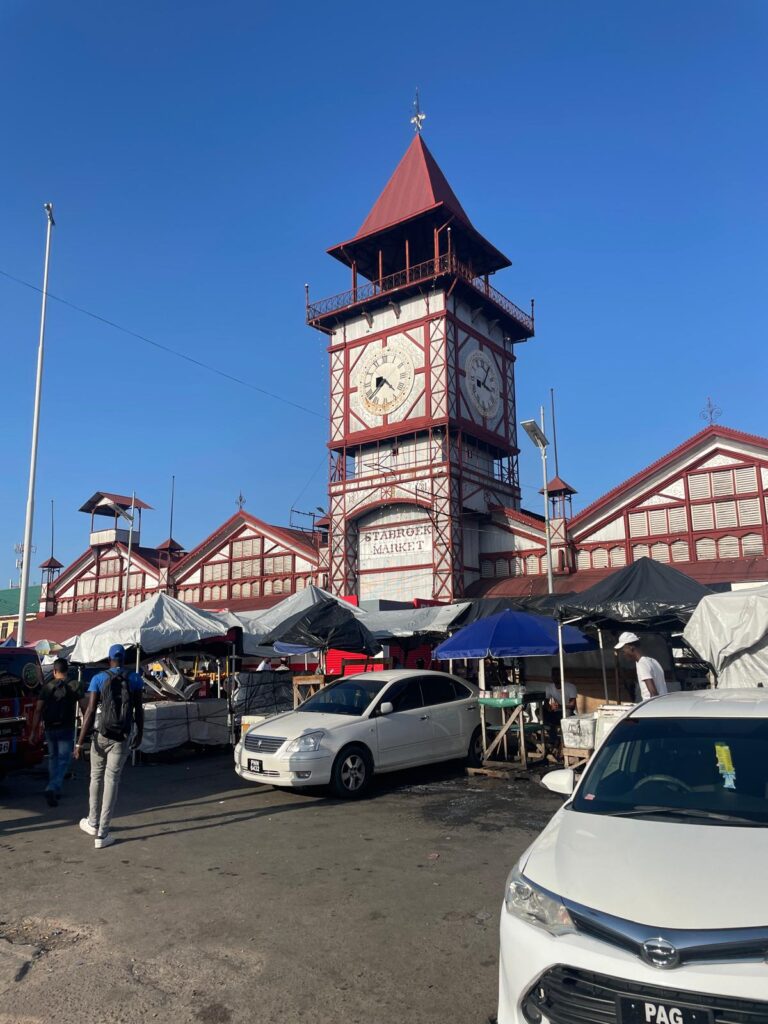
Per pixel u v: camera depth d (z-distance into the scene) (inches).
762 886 129.0
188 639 595.2
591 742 430.6
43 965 193.2
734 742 182.5
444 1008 166.6
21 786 478.6
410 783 456.4
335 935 208.5
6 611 1946.4
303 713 461.1
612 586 467.5
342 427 1294.3
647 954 119.3
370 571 1227.2
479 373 1273.4
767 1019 110.7
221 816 370.0
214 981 181.8
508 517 1168.2
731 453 976.3
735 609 397.1
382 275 1408.7
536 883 141.6
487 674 656.4
